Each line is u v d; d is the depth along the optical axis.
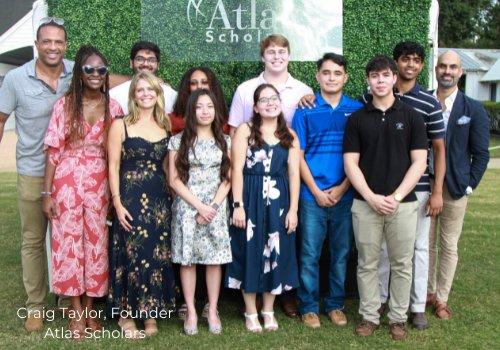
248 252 3.82
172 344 3.72
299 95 4.20
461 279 5.03
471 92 28.95
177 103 4.13
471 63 29.08
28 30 17.64
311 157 3.99
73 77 3.69
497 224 7.12
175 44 4.82
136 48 4.20
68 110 3.68
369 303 3.89
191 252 3.73
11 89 3.86
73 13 4.74
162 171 3.79
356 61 4.79
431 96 3.88
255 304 4.13
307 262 4.05
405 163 3.70
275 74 4.14
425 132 3.71
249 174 3.83
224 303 4.56
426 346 3.70
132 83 3.77
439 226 4.30
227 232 3.81
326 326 4.05
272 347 3.68
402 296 3.83
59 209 3.70
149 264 3.71
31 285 4.05
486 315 4.23
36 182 3.96
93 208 3.72
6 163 12.84
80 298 4.01
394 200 3.64
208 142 3.79
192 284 3.91
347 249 4.09
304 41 4.79
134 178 3.71
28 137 3.92
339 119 3.96
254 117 3.89
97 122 3.75
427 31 4.75
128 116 3.76
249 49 4.82
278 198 3.83
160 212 3.75
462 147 4.08
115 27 4.79
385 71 3.61
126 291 3.78
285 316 4.27
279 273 3.81
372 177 3.71
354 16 4.75
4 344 3.73
